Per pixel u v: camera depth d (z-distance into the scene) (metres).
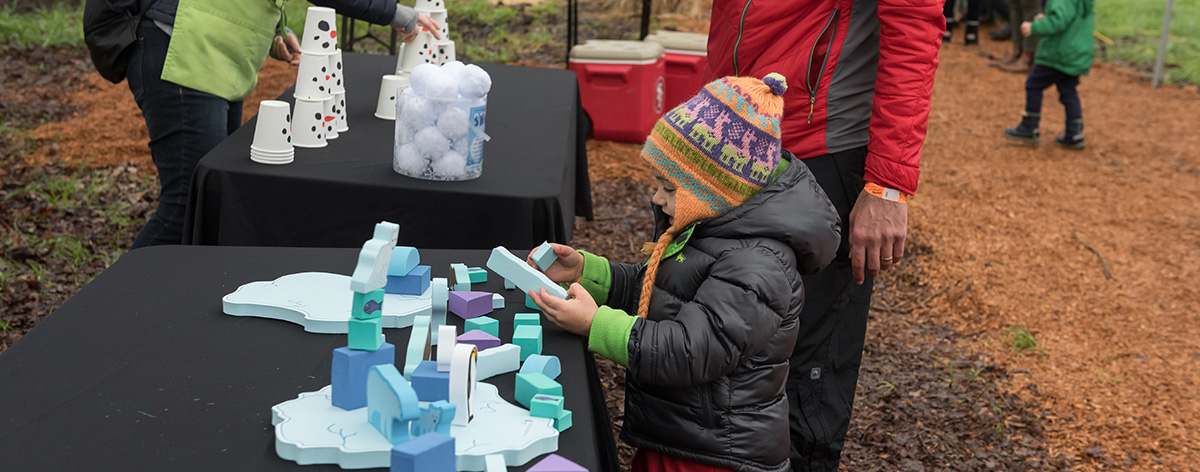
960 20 13.37
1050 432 3.75
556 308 1.83
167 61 3.15
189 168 3.27
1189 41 12.74
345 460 1.37
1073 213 6.55
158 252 2.25
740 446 1.96
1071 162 7.79
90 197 5.32
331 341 1.82
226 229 2.83
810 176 1.99
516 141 3.46
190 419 1.50
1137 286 5.36
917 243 5.76
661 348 1.78
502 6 11.02
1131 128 9.01
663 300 1.99
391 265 1.98
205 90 3.21
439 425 1.40
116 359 1.69
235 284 2.08
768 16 2.56
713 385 1.94
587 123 6.99
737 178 1.87
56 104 7.11
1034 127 8.19
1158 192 7.14
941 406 3.90
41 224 4.91
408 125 2.83
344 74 4.54
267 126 2.86
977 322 4.79
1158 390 4.14
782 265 1.86
